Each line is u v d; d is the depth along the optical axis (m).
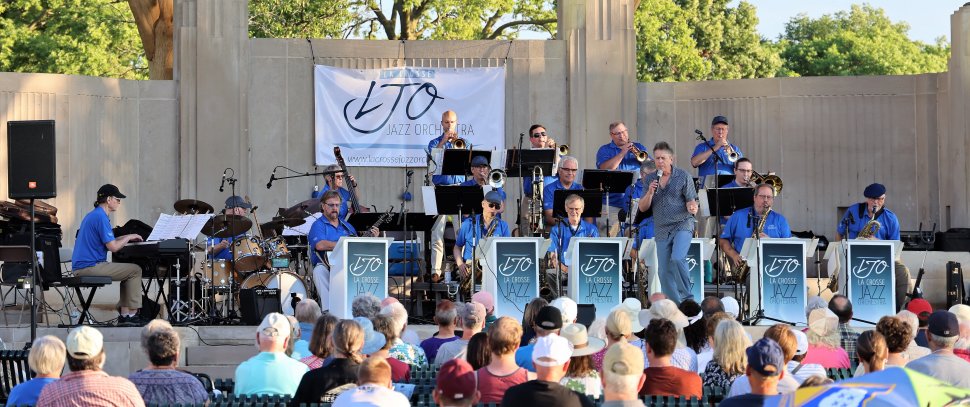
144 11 20.67
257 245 13.77
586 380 7.32
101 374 6.88
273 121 18.31
